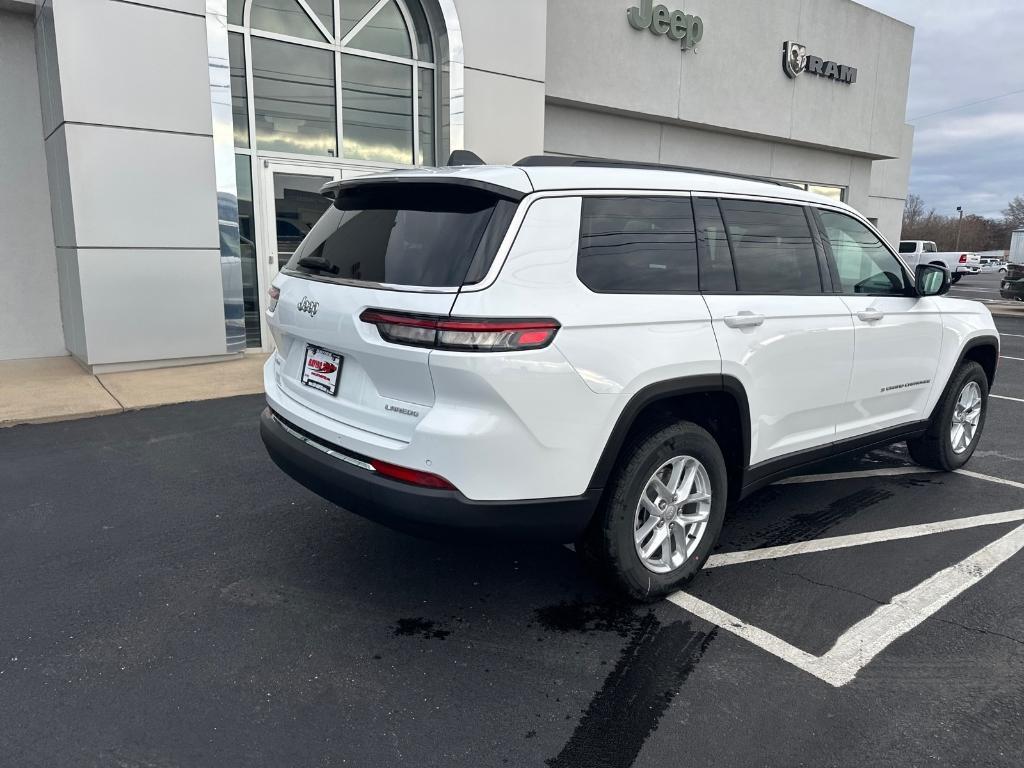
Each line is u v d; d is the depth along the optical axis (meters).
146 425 6.02
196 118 7.87
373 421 2.85
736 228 3.50
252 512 4.27
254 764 2.27
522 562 3.72
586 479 2.85
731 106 14.38
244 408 6.56
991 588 3.51
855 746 2.41
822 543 4.02
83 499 4.43
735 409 3.43
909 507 4.58
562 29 11.60
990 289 28.98
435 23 9.53
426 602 3.30
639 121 13.54
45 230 8.95
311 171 9.22
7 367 8.23
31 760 2.27
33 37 8.55
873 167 20.44
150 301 7.89
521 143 10.41
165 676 2.71
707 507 3.40
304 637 3.00
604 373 2.81
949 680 2.78
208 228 8.12
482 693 2.66
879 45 17.27
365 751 2.35
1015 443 6.18
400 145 9.91
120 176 7.54
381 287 2.77
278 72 8.80
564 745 2.40
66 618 3.10
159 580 3.45
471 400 2.59
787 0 14.95
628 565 3.11
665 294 3.09
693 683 2.74
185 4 7.63
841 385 3.98
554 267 2.76
